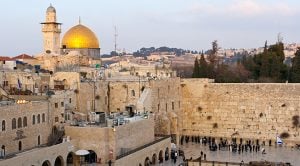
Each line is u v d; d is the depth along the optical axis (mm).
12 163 52125
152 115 83375
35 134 64312
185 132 103562
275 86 97250
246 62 139375
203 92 102188
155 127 91562
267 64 120438
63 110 71688
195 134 102688
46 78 84812
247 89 99062
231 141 99750
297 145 95312
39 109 65375
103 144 66438
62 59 109875
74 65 108000
